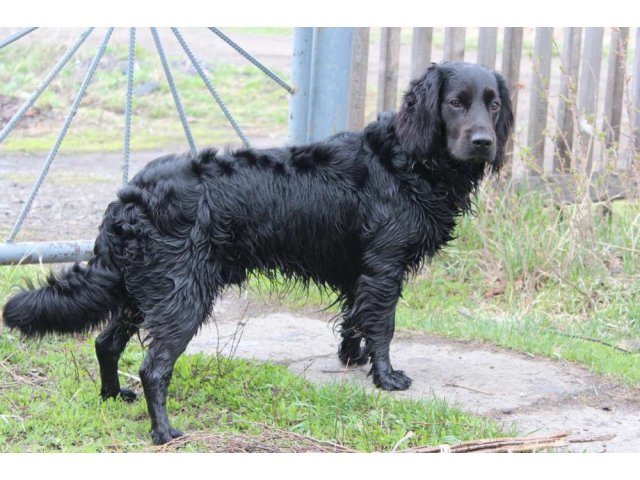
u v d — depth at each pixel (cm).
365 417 250
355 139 266
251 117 573
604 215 351
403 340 296
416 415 250
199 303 245
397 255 263
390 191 261
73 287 240
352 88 349
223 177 250
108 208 245
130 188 244
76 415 245
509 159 344
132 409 250
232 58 674
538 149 361
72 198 402
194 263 244
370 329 264
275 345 289
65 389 256
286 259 259
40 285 242
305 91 331
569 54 358
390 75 348
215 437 238
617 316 312
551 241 332
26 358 270
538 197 348
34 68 597
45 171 293
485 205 340
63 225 369
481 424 246
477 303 323
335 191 259
